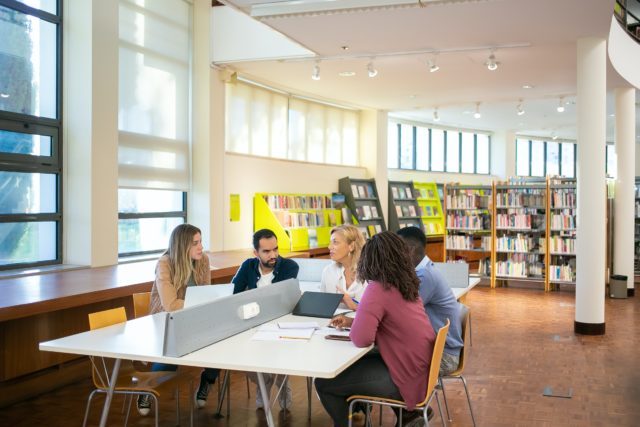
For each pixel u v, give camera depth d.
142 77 7.75
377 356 3.36
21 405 4.67
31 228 6.27
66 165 6.58
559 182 11.36
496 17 6.31
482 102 12.18
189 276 4.25
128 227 7.69
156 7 7.97
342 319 3.54
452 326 3.64
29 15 6.18
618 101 10.55
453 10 6.04
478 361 6.05
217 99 8.79
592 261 7.25
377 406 4.64
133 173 7.62
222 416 4.34
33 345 4.93
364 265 3.16
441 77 9.61
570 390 5.07
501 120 15.45
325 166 12.03
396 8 5.93
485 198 11.60
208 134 8.63
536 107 13.07
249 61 8.45
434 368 3.07
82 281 5.56
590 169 7.20
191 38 8.66
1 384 4.66
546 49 7.74
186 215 8.73
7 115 5.90
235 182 9.39
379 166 13.19
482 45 7.50
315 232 10.70
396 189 14.04
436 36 7.07
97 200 6.59
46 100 6.42
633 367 5.85
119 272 6.22
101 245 6.68
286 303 4.02
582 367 5.84
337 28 6.71
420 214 14.48
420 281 3.27
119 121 7.38
